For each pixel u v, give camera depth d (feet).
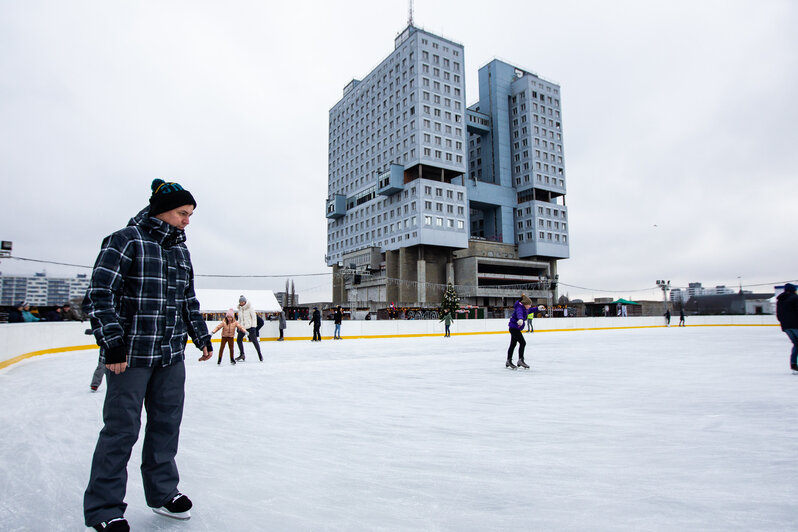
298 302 213.25
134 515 7.90
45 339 46.50
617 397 20.07
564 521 7.40
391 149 238.27
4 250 62.49
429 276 224.53
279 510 8.05
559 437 13.20
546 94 273.13
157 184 8.04
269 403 19.65
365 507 8.18
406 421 15.80
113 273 7.11
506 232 261.03
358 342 69.41
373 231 248.52
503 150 271.49
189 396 21.63
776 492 8.57
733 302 127.85
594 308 197.57
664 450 11.62
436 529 7.18
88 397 21.63
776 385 22.91
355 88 277.44
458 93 234.79
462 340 73.72
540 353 45.52
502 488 9.07
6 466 11.02
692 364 33.78
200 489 9.18
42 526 7.50
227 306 102.58
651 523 7.23
